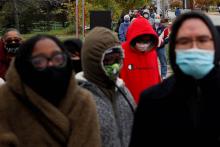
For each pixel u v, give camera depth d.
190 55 3.35
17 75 3.91
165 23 19.66
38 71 3.88
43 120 3.88
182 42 3.43
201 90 3.39
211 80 3.38
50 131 3.88
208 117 3.37
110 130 4.59
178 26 3.47
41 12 47.47
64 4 43.00
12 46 7.14
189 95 3.40
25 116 3.88
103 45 4.77
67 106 3.98
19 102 3.90
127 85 6.73
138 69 6.73
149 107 3.51
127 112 4.92
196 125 3.37
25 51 3.92
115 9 36.34
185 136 3.40
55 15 48.12
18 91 3.89
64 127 3.90
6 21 44.38
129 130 4.91
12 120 3.88
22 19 46.00
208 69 3.35
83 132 3.98
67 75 3.99
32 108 3.88
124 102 4.95
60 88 3.96
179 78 3.42
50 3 47.62
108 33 4.84
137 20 6.82
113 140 4.59
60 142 3.91
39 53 3.90
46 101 3.90
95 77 4.83
